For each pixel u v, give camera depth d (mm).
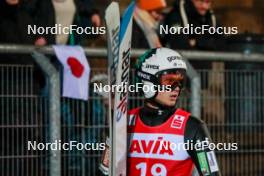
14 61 25000
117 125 17844
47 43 27219
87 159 25641
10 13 26641
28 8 27219
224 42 31719
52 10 27312
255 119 28312
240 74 27938
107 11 17484
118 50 17734
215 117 27656
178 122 18234
